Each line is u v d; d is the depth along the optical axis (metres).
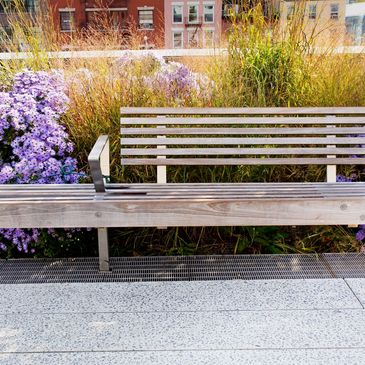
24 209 2.06
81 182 2.67
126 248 2.60
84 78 3.23
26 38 3.81
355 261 2.42
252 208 2.08
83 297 2.10
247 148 2.61
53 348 1.76
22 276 2.29
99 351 1.74
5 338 1.82
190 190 2.30
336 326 1.88
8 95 2.68
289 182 2.63
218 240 2.65
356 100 3.13
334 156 2.65
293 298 2.08
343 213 2.09
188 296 2.10
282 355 1.71
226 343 1.78
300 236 2.65
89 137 2.88
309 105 3.18
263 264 2.40
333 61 3.50
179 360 1.69
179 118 2.63
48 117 2.65
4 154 2.78
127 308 2.01
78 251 2.58
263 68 3.34
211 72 3.44
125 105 2.96
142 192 2.26
